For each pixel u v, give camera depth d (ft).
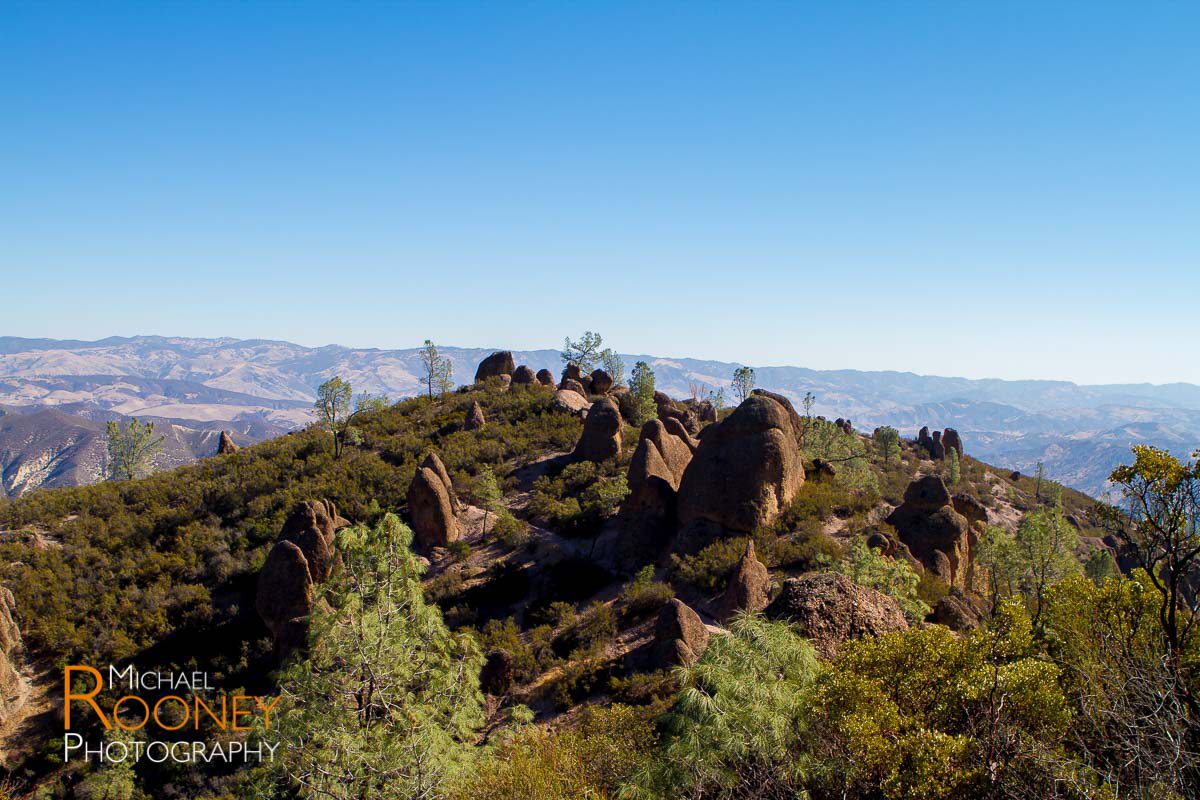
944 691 46.24
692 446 174.60
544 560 140.67
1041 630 52.24
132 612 131.13
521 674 102.73
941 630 49.73
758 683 49.34
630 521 144.05
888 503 165.68
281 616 116.57
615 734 60.64
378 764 53.47
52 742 101.19
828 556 115.03
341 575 64.95
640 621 113.19
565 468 181.98
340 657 59.36
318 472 191.72
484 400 256.32
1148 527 41.47
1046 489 331.57
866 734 43.06
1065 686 46.09
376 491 176.04
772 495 134.00
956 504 163.12
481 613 127.13
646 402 233.35
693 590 116.67
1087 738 41.63
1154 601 47.47
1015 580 133.08
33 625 125.49
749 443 135.64
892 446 266.16
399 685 59.47
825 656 73.51
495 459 198.18
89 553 151.94
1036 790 37.47
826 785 43.73
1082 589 52.21
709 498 134.10
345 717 56.44
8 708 106.93
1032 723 42.22
